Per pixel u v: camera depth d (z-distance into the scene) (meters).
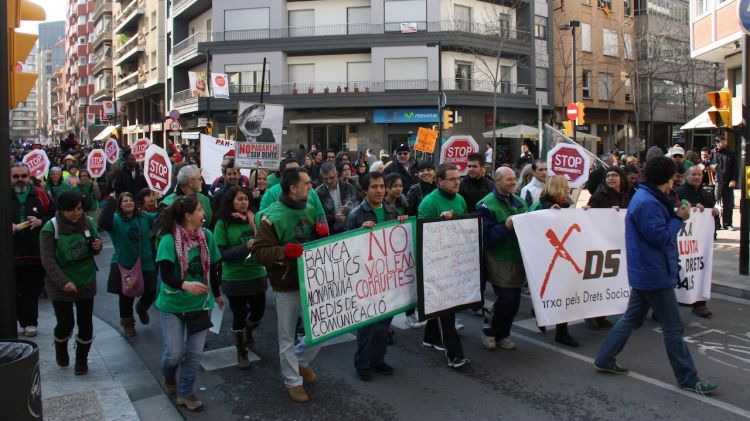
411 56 32.91
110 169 18.20
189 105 37.47
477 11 34.56
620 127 42.16
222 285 5.81
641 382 5.23
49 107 144.38
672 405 4.73
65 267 5.45
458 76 33.66
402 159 9.69
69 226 5.45
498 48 32.84
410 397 5.00
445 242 5.54
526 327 6.98
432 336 6.29
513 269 5.95
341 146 34.38
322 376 5.54
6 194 4.23
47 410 4.68
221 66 35.31
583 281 6.13
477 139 33.75
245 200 5.85
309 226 5.08
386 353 6.16
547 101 37.06
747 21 8.33
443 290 5.51
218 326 5.38
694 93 40.44
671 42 40.59
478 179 7.59
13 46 4.47
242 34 35.31
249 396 5.10
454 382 5.31
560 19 37.16
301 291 4.84
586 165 8.78
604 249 6.24
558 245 5.97
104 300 8.81
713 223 7.23
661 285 4.90
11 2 4.41
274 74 34.66
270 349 6.35
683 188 8.43
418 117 32.84
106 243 14.19
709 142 41.41
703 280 7.19
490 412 4.66
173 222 4.79
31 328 6.96
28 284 6.94
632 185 8.14
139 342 6.69
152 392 5.22
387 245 5.43
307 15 35.16
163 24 46.62
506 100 34.22
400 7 33.38
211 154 11.37
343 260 5.12
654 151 8.94
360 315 5.23
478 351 6.16
